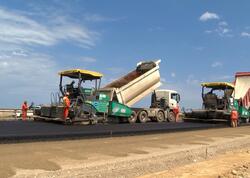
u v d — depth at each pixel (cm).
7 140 1419
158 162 1259
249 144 1958
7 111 3406
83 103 2255
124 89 2745
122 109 2589
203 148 1658
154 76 2942
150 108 3006
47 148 1340
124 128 2147
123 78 2912
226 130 2608
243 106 3294
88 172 1035
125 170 1099
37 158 1150
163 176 1003
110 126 2216
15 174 944
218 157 1441
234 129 2742
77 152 1306
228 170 1131
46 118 2266
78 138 1669
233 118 2958
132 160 1246
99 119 2373
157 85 2986
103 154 1309
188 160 1355
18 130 1689
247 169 1184
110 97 2644
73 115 2169
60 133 1647
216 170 1121
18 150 1259
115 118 2588
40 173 974
